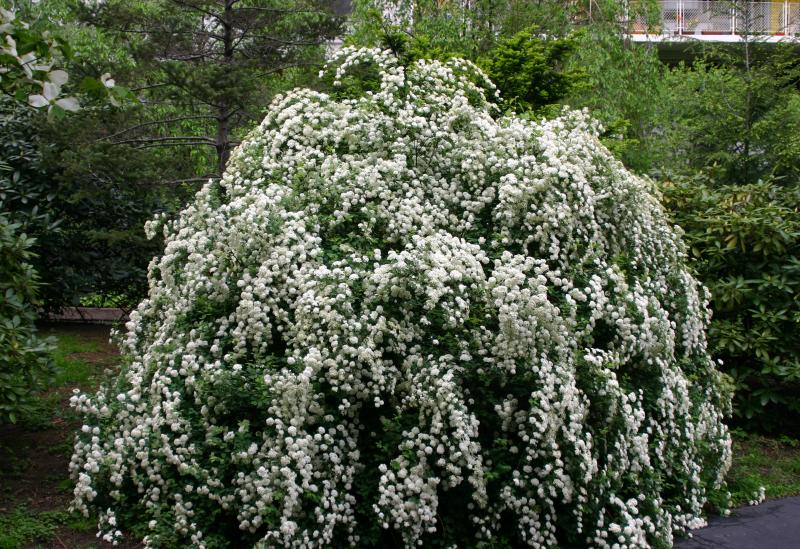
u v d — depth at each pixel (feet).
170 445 13.03
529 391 13.14
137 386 13.88
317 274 13.16
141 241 24.86
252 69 29.89
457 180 15.61
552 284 14.57
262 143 16.80
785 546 14.12
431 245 13.58
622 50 40.98
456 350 13.16
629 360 15.02
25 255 16.28
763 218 21.67
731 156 34.91
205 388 13.01
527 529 13.07
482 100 17.83
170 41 29.17
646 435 13.70
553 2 38.68
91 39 38.24
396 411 13.38
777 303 21.94
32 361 15.52
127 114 26.94
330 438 12.62
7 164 22.74
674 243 18.16
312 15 31.14
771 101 34.99
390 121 16.14
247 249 14.24
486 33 36.76
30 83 12.65
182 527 12.59
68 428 18.65
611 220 16.34
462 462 12.36
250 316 13.57
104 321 34.14
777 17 60.29
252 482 12.29
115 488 13.62
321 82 27.81
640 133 40.88
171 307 14.96
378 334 12.80
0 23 11.85
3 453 16.89
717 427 17.24
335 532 12.80
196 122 37.73
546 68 30.12
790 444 21.36
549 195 14.60
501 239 14.61
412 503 12.17
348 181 15.07
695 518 14.88
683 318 17.15
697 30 61.11
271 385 12.60
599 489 13.03
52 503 14.46
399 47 29.22
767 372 21.39
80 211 24.70
